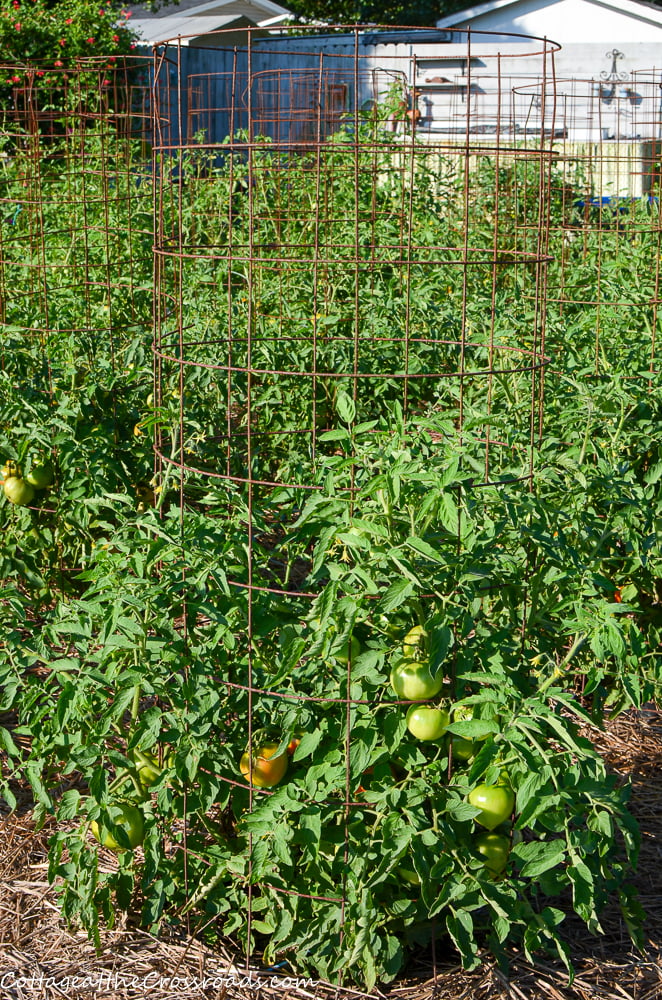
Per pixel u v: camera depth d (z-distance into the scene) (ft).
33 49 43.68
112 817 8.98
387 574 8.55
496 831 9.29
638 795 12.06
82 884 9.13
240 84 52.31
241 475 16.44
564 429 13.79
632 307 19.36
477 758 8.08
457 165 33.47
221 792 9.25
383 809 8.50
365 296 20.54
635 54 40.91
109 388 14.49
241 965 9.22
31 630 10.76
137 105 45.50
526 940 8.50
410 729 8.53
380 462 8.77
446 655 8.15
